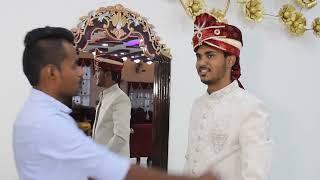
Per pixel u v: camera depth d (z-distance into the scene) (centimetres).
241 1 253
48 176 112
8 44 218
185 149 249
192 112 189
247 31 262
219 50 174
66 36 124
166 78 240
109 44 230
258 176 156
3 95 217
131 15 234
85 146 112
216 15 246
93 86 228
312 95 283
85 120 227
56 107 119
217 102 175
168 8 244
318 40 284
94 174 112
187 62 249
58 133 112
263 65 268
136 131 237
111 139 232
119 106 233
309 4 274
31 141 113
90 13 228
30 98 122
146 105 238
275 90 272
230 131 167
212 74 175
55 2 224
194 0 244
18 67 219
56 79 121
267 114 168
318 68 284
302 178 281
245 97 169
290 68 276
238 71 182
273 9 270
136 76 236
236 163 166
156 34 241
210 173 121
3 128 217
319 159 286
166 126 242
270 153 161
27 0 220
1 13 216
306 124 281
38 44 120
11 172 219
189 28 249
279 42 272
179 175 113
